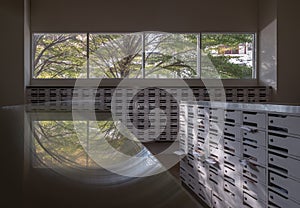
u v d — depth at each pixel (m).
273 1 4.84
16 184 0.31
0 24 4.82
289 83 4.83
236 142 1.65
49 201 0.27
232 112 1.70
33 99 4.93
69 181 0.34
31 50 5.17
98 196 0.30
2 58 4.83
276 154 1.26
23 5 4.84
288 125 1.18
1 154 0.44
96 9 5.18
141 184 0.38
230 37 5.32
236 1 5.22
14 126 0.68
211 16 5.22
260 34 5.22
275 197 1.26
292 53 4.82
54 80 5.19
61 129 0.72
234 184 1.66
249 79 5.30
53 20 5.16
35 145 0.52
